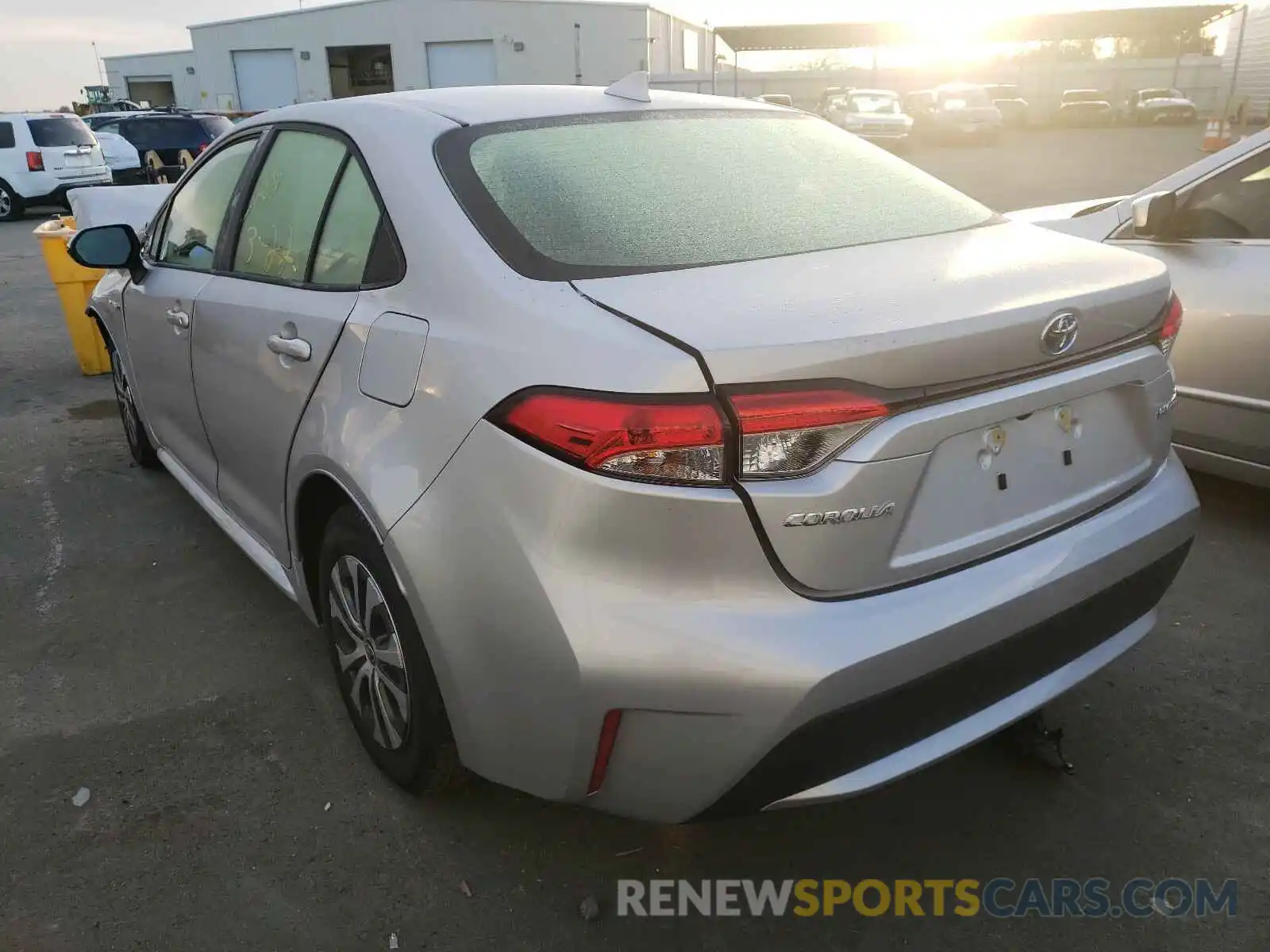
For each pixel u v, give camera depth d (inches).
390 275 86.0
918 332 67.0
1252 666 114.8
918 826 92.2
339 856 88.6
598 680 66.2
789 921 81.9
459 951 79.0
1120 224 162.6
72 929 80.9
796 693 64.7
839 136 111.3
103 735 105.6
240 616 130.1
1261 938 79.4
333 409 87.5
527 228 80.9
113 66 1978.3
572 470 66.1
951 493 71.9
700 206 87.7
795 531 65.3
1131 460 86.2
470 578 72.0
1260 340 139.1
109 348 176.1
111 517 162.6
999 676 75.4
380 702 92.0
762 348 64.0
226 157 125.4
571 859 88.4
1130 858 87.8
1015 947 79.2
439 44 1475.1
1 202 660.1
